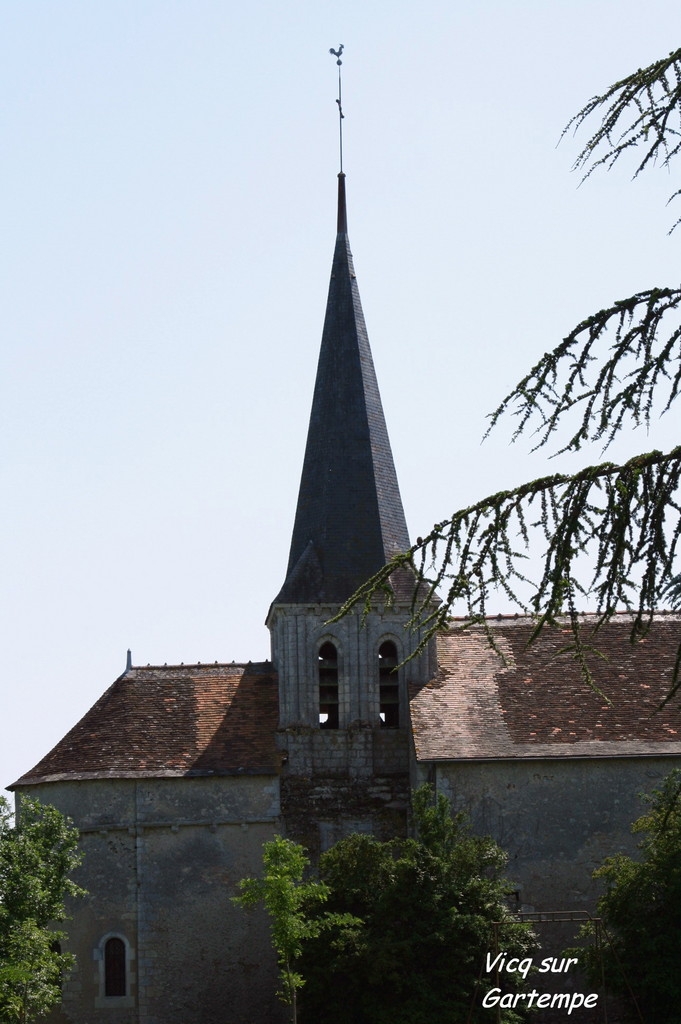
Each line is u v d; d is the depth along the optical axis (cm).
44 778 4488
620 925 3588
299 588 4772
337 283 5228
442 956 3653
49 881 3841
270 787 4488
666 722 4347
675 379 1224
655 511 1224
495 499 1281
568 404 1259
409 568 1344
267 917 4344
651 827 3512
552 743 4294
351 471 5000
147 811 4425
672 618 4778
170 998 4281
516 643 4772
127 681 4831
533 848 4212
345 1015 3638
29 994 3509
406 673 4688
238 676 4894
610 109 1262
